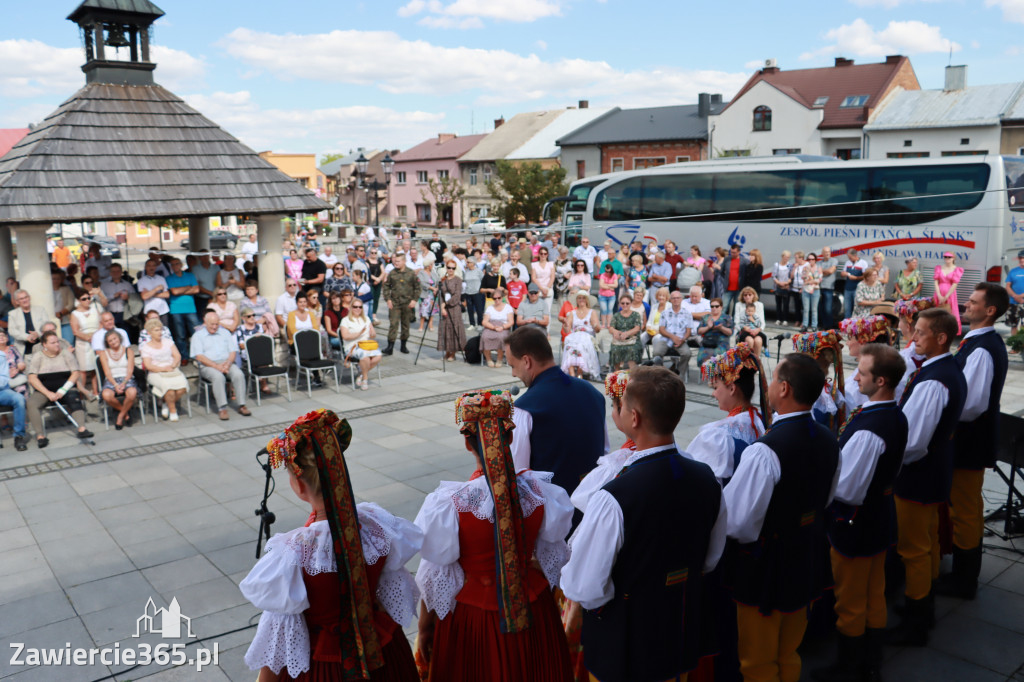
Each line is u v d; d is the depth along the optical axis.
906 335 4.90
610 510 2.64
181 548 5.81
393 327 13.25
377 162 62.50
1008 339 11.80
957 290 14.02
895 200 14.78
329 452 2.46
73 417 8.71
